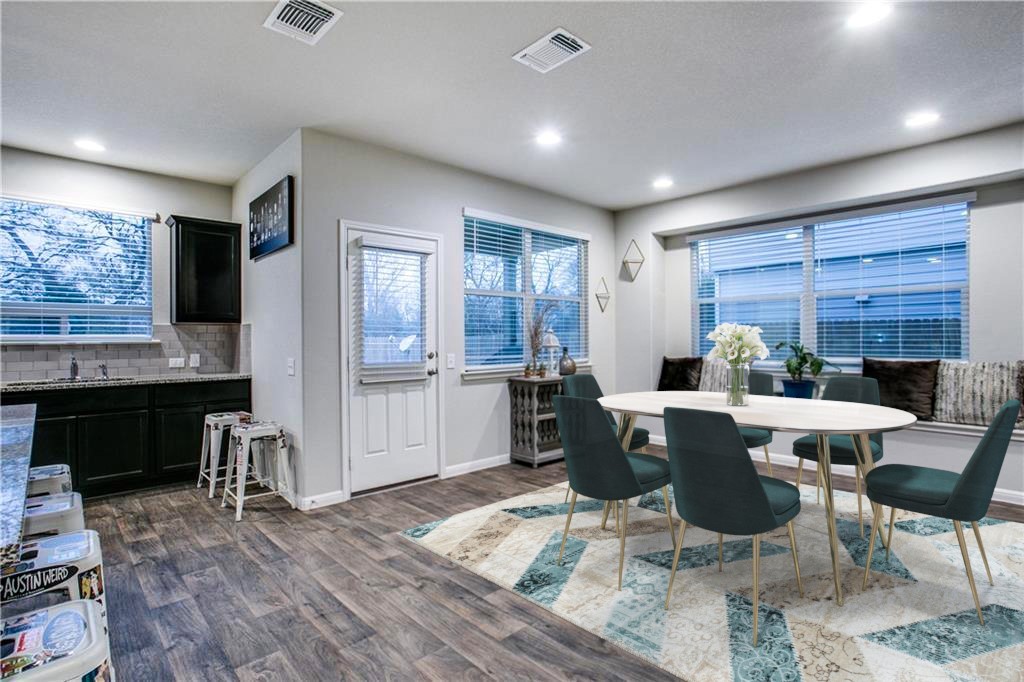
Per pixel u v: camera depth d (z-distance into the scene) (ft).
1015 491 11.82
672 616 7.13
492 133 12.12
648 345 18.70
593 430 8.03
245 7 7.34
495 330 15.78
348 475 12.34
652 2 7.30
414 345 13.64
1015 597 7.50
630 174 15.20
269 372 13.33
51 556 4.44
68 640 3.38
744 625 6.89
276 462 12.87
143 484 13.15
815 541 9.66
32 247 12.83
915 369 13.42
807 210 15.26
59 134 11.80
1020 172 11.80
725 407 9.90
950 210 13.61
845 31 8.04
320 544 9.70
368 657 6.32
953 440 12.57
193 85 9.62
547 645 6.53
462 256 14.70
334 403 12.14
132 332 14.26
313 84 9.65
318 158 11.89
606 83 9.70
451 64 8.98
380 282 12.98
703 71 9.25
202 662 6.25
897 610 7.21
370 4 7.29
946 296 13.74
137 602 7.65
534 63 8.96
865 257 15.03
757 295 17.21
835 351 15.58
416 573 8.52
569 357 16.44
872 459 9.23
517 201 16.15
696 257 18.80
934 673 5.86
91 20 7.57
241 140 12.33
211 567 8.77
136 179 14.28
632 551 9.29
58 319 13.20
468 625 7.00
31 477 6.73
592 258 18.76
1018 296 12.50
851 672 5.90
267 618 7.21
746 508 6.64
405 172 13.42
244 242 14.98
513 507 11.68
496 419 15.60
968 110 10.89
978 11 7.52
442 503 12.01
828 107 10.77
